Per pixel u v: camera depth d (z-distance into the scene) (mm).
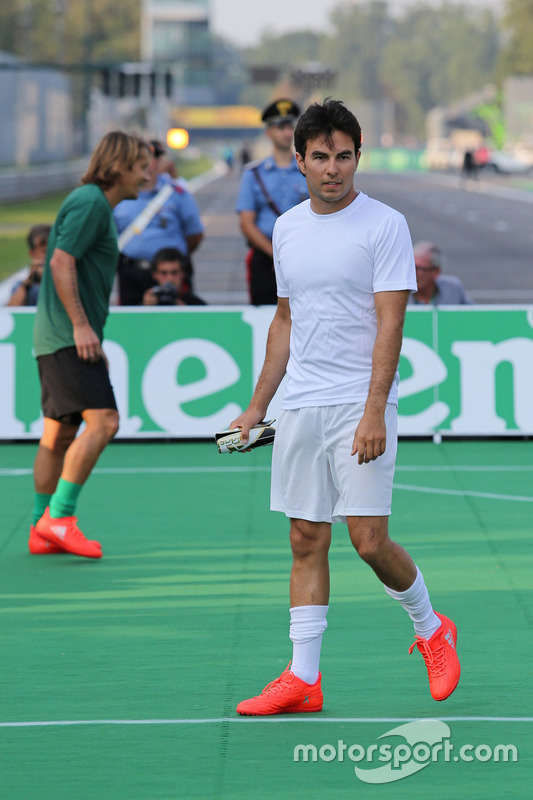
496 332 25312
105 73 103625
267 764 10586
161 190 26188
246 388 25469
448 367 25375
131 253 26094
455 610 14977
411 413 25469
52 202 117125
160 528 19188
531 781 10242
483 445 25359
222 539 18484
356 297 11094
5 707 11930
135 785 10211
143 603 15344
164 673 12820
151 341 25375
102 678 12711
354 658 13227
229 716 11633
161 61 105812
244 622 14508
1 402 25344
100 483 22391
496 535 18578
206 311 25359
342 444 11133
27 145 163375
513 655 13312
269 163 25312
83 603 15398
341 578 16344
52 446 17906
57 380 17281
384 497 11164
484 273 62875
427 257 25438
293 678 11609
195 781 10273
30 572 16891
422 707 11812
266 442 11781
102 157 17141
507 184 178625
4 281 53125
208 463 24000
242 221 25422
